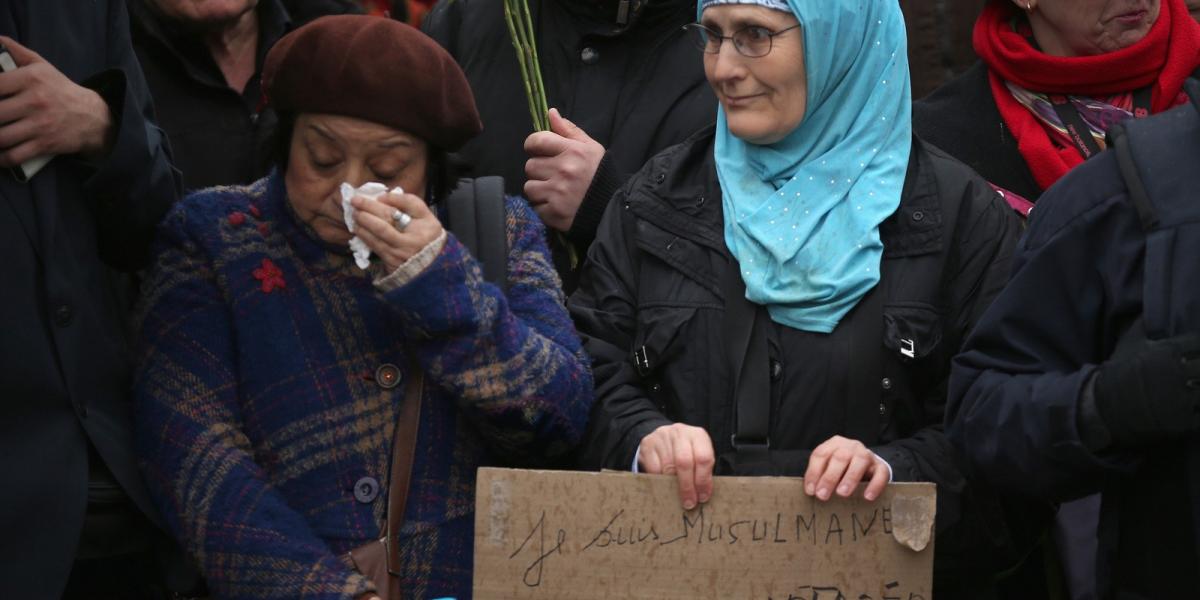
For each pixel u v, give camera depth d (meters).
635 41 8.57
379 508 6.17
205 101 8.77
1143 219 5.50
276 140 6.36
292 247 6.36
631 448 6.34
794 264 6.71
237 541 5.90
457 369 6.00
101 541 6.24
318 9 9.35
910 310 6.63
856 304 6.68
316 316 6.29
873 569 5.79
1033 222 5.97
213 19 8.59
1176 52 8.03
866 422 6.57
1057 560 7.36
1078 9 8.01
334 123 6.05
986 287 6.71
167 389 6.19
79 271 6.33
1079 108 8.16
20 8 6.39
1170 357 5.25
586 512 5.81
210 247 6.33
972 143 8.40
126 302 7.15
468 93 6.34
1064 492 5.68
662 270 6.95
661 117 8.39
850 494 5.80
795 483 5.83
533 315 6.50
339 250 6.32
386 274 6.06
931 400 6.74
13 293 6.08
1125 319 5.64
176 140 8.68
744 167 7.07
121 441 6.25
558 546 5.80
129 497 6.17
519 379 6.09
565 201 7.95
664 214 7.04
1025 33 8.50
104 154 6.43
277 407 6.19
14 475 5.95
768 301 6.68
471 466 6.34
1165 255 5.42
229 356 6.26
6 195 6.15
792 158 6.98
